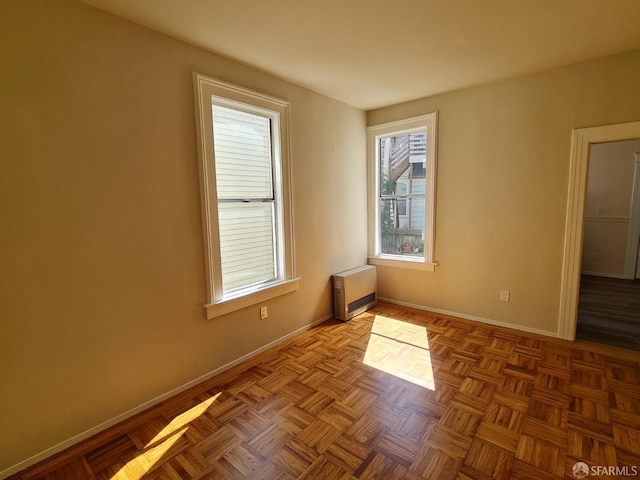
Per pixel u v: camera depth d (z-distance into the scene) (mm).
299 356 2783
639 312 3629
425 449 1710
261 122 2797
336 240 3668
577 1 1801
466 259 3449
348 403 2123
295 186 3100
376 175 4059
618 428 1822
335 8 1832
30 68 1581
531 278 3094
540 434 1794
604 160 5031
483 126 3188
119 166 1912
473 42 2289
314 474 1573
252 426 1930
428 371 2488
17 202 1576
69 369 1787
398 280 4016
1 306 1559
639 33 2189
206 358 2443
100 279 1875
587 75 2645
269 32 2094
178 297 2248
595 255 5266
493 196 3211
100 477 1596
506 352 2754
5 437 1602
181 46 2166
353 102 3654
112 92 1861
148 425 1959
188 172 2244
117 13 1842
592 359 2604
